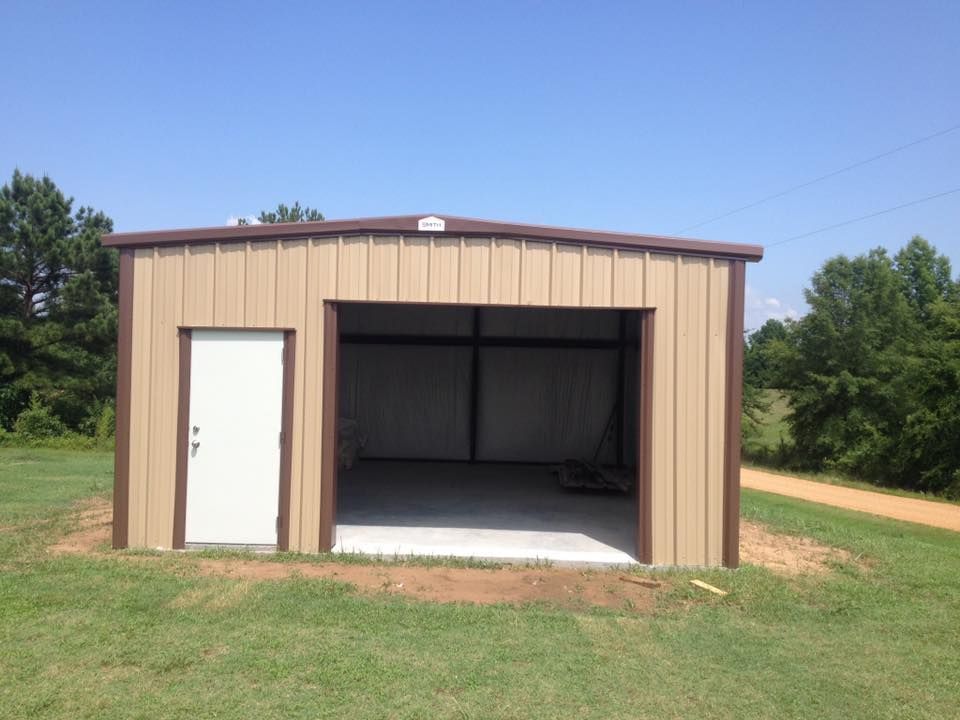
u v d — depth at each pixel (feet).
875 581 21.12
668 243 21.48
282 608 16.10
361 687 12.28
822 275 85.51
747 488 57.47
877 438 74.79
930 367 65.46
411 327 44.29
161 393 21.72
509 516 27.89
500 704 11.91
